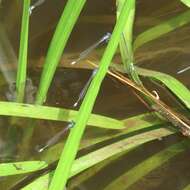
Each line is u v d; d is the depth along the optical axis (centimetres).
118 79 59
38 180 50
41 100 55
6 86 59
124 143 54
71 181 54
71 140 47
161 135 55
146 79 59
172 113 56
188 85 59
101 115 57
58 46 52
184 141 56
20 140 56
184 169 55
